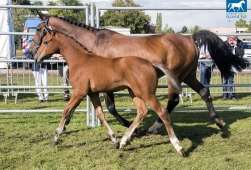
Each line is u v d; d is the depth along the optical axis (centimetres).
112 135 475
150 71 423
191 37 539
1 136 542
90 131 573
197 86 562
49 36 482
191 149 473
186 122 650
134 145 489
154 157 441
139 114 454
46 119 674
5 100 863
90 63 452
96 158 439
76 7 585
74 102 461
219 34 593
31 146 490
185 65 522
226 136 540
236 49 844
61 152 461
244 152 462
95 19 612
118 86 442
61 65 855
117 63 436
